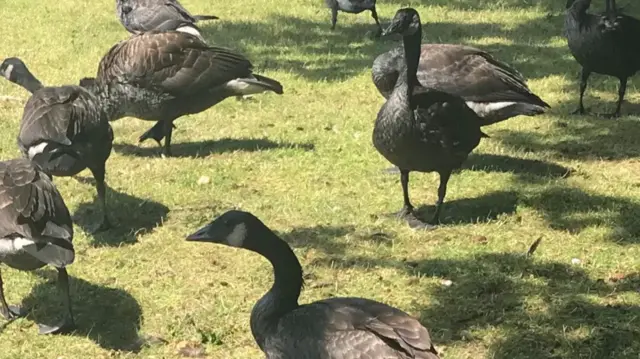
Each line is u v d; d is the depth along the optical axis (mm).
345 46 16484
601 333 7625
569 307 8062
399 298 8242
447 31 17250
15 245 7023
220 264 8844
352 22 18141
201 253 9039
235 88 11438
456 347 7508
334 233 9453
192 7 18875
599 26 12516
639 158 11477
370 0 16891
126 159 11453
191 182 10688
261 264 8859
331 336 6051
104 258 8922
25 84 10641
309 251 9086
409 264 8836
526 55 15883
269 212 9938
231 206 10086
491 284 8430
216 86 11344
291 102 13516
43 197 7285
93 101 9438
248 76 11531
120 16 14914
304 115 12969
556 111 13227
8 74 10695
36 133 8883
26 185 7285
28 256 7133
